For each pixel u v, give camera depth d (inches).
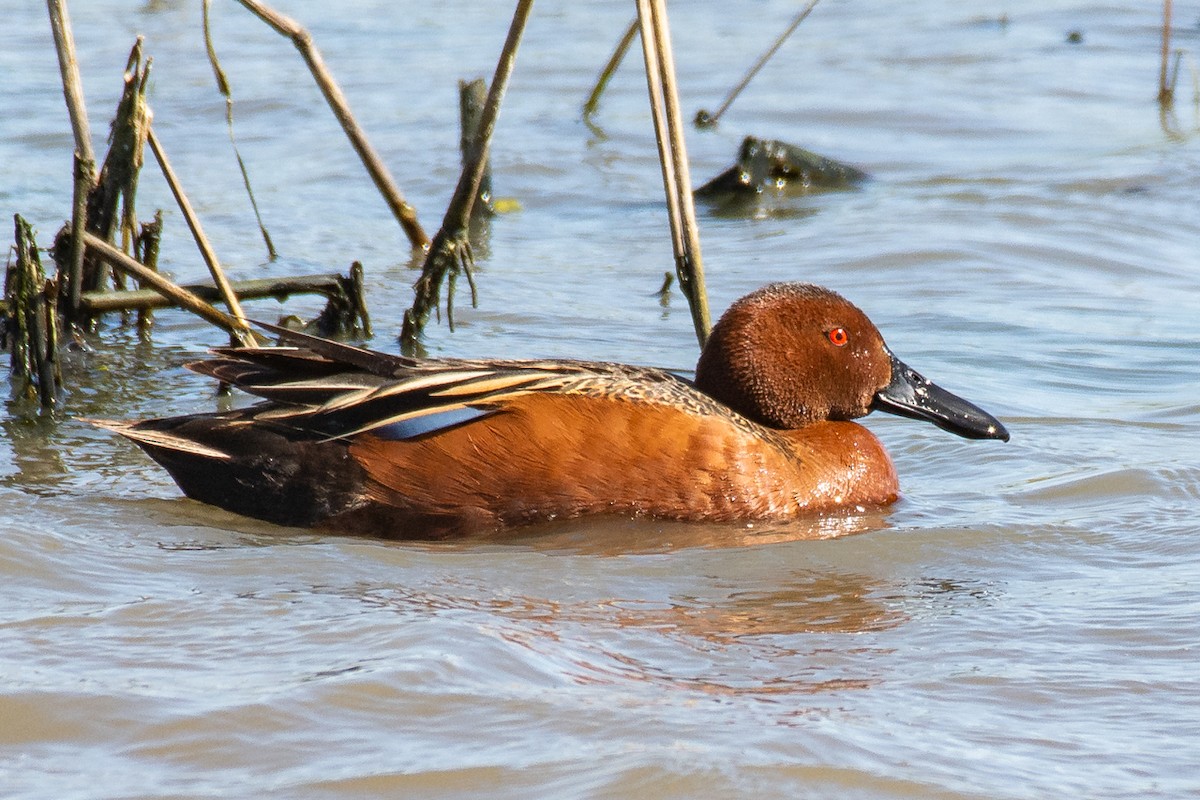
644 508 457.1
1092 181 881.5
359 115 1002.7
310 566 412.2
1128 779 301.6
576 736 313.4
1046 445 534.0
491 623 370.0
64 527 436.5
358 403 451.8
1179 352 632.4
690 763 301.1
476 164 621.6
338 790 293.3
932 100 1069.1
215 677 337.1
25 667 340.2
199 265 725.3
